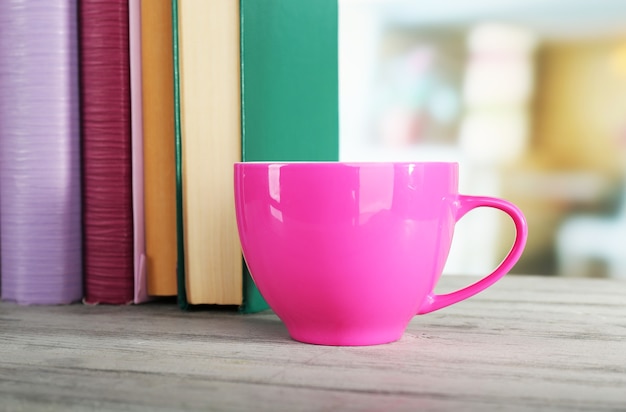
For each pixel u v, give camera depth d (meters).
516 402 0.39
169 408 0.39
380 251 0.46
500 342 0.48
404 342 0.48
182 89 0.54
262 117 0.55
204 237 0.54
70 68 0.57
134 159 0.56
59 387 0.41
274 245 0.46
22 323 0.53
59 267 0.58
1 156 0.58
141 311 0.56
